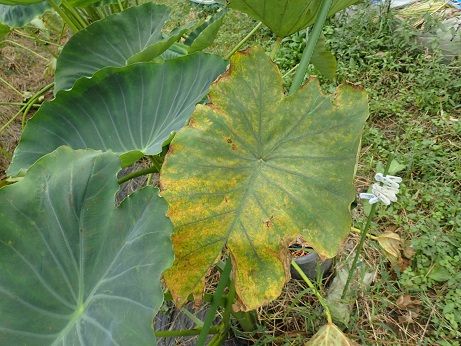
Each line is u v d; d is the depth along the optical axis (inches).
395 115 47.8
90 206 18.1
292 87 21.0
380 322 30.4
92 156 18.8
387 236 32.8
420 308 31.3
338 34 57.7
